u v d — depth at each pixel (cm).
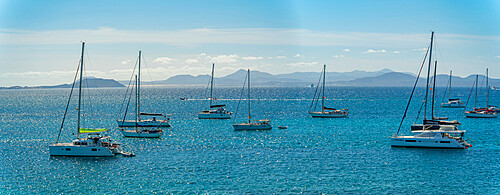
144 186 5853
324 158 7494
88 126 12706
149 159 7419
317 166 6906
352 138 9738
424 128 8962
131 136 9906
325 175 6369
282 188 5753
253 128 11325
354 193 5541
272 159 7438
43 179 6191
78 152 7588
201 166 6919
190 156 7688
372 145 8731
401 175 6341
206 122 13375
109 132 10938
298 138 9800
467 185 5841
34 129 11925
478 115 14700
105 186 5859
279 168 6788
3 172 6556
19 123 13625
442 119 10894
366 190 5656
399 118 14712
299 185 5884
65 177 6288
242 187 5800
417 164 6975
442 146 8225
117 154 7744
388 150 8162
